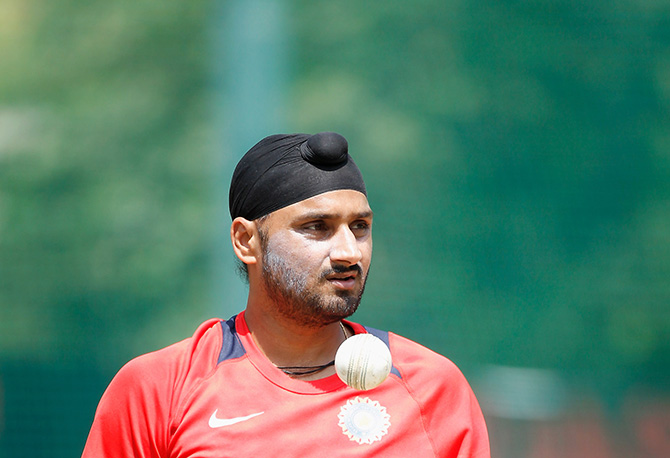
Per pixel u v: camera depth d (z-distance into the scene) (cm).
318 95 4675
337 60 4781
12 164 5094
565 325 4109
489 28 4581
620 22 4416
